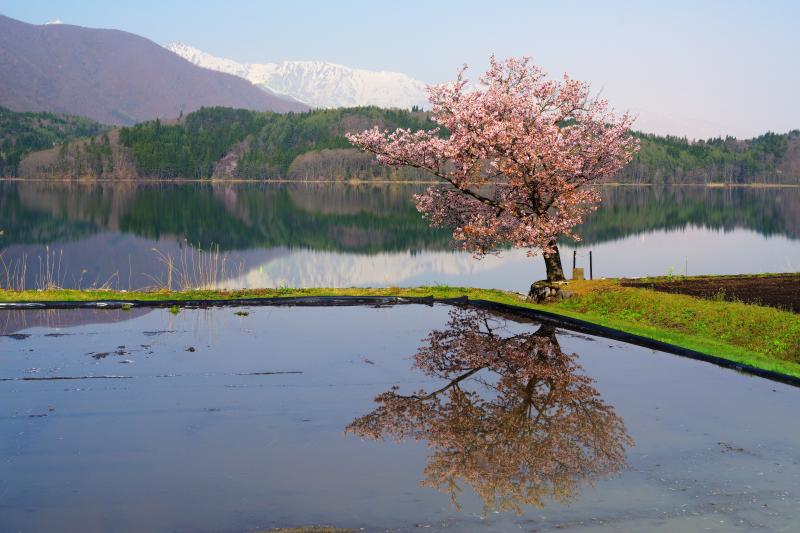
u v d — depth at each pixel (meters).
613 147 21.72
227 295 20.41
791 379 12.05
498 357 13.66
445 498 7.44
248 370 12.48
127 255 46.16
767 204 133.38
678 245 52.31
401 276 35.81
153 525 6.79
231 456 8.56
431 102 21.94
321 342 14.81
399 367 12.82
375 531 6.69
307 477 7.96
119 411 10.15
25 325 16.03
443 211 23.16
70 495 7.44
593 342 15.16
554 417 10.09
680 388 11.66
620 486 7.77
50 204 106.69
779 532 6.72
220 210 100.50
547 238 21.16
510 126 20.28
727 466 8.34
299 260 44.72
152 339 14.80
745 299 19.91
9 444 8.82
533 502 7.36
